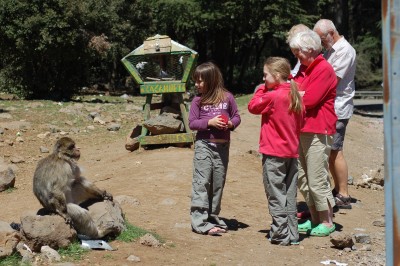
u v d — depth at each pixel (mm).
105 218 6941
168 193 9469
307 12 38812
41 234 6375
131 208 8633
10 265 5973
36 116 18109
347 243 7293
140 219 8070
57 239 6441
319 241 7609
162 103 13555
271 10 33625
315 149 7719
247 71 44281
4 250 6109
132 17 34000
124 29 32781
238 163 11758
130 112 20188
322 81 7586
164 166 11180
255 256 6863
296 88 7168
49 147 14938
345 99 9133
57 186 6562
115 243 6914
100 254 6488
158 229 7656
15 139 15266
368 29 46281
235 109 7617
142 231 7312
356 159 14883
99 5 27172
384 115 4391
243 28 36531
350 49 8953
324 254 7105
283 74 7281
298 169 7836
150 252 6691
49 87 25766
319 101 7582
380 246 7496
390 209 4379
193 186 7609
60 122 17594
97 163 12586
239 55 44625
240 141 14516
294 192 7391
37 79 25594
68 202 6746
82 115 18766
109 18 29469
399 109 4352
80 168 6910
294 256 6949
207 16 33125
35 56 24766
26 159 13742
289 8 33969
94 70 35562
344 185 9398
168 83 12758
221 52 39312
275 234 7309
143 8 34312
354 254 7156
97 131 16844
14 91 25734
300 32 7777
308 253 7109
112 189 9898
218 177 7570
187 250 6887
